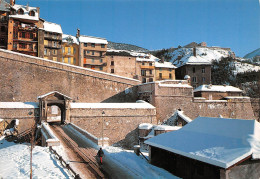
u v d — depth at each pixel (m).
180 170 17.88
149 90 50.00
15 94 40.41
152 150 21.36
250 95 76.56
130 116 43.47
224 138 17.09
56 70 45.00
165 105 49.19
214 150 15.59
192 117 51.84
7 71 40.03
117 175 16.69
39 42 55.66
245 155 13.80
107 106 42.06
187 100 51.84
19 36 54.72
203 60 79.31
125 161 20.61
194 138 19.00
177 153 17.31
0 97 38.97
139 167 19.30
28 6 57.72
